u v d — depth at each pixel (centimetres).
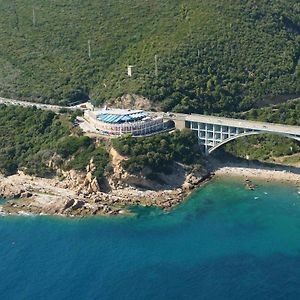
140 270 13325
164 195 17212
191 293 12312
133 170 17050
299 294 12138
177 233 15188
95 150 17838
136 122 18388
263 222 15625
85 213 16300
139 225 15638
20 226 15725
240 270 13200
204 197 17262
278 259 13662
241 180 18300
